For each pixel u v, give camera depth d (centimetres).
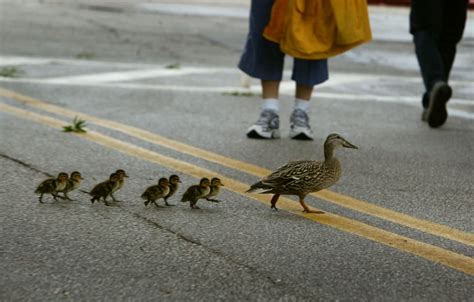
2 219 865
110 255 770
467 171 1173
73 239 810
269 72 1320
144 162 1141
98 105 1546
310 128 1351
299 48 1253
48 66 1933
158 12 3053
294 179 907
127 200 955
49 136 1273
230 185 1041
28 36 2367
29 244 793
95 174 1066
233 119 1480
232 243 815
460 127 1509
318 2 1249
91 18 2816
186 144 1267
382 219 922
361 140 1359
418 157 1249
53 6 3081
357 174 1126
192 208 933
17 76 1794
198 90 1747
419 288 717
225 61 2144
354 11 1248
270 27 1280
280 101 1695
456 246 837
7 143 1212
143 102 1594
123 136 1301
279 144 1299
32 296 675
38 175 1049
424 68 1483
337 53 1267
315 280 726
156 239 818
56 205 923
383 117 1570
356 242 835
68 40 2342
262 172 1119
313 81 1322
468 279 743
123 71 1922
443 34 1515
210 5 3350
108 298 675
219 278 723
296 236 845
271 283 715
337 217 920
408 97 1792
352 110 1625
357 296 694
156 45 2338
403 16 3347
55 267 736
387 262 779
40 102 1549
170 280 714
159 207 932
